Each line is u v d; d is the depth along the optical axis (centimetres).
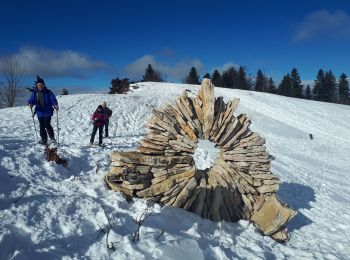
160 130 812
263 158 823
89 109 2684
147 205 729
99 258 516
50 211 623
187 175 786
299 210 1060
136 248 547
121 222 631
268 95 4784
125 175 754
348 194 1427
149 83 5269
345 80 10469
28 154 947
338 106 4788
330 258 733
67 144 1327
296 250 745
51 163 903
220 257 600
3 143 1109
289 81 9369
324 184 1509
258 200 821
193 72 8606
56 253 507
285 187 1301
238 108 3825
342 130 3453
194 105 818
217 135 800
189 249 578
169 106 839
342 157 2425
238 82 8981
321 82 9906
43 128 1180
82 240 557
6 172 791
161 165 781
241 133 820
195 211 775
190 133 798
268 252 696
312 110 4188
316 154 2361
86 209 659
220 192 784
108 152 1247
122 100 3403
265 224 791
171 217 710
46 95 1176
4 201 644
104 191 773
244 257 644
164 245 561
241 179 811
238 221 809
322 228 934
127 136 1905
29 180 785
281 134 3003
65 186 784
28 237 532
